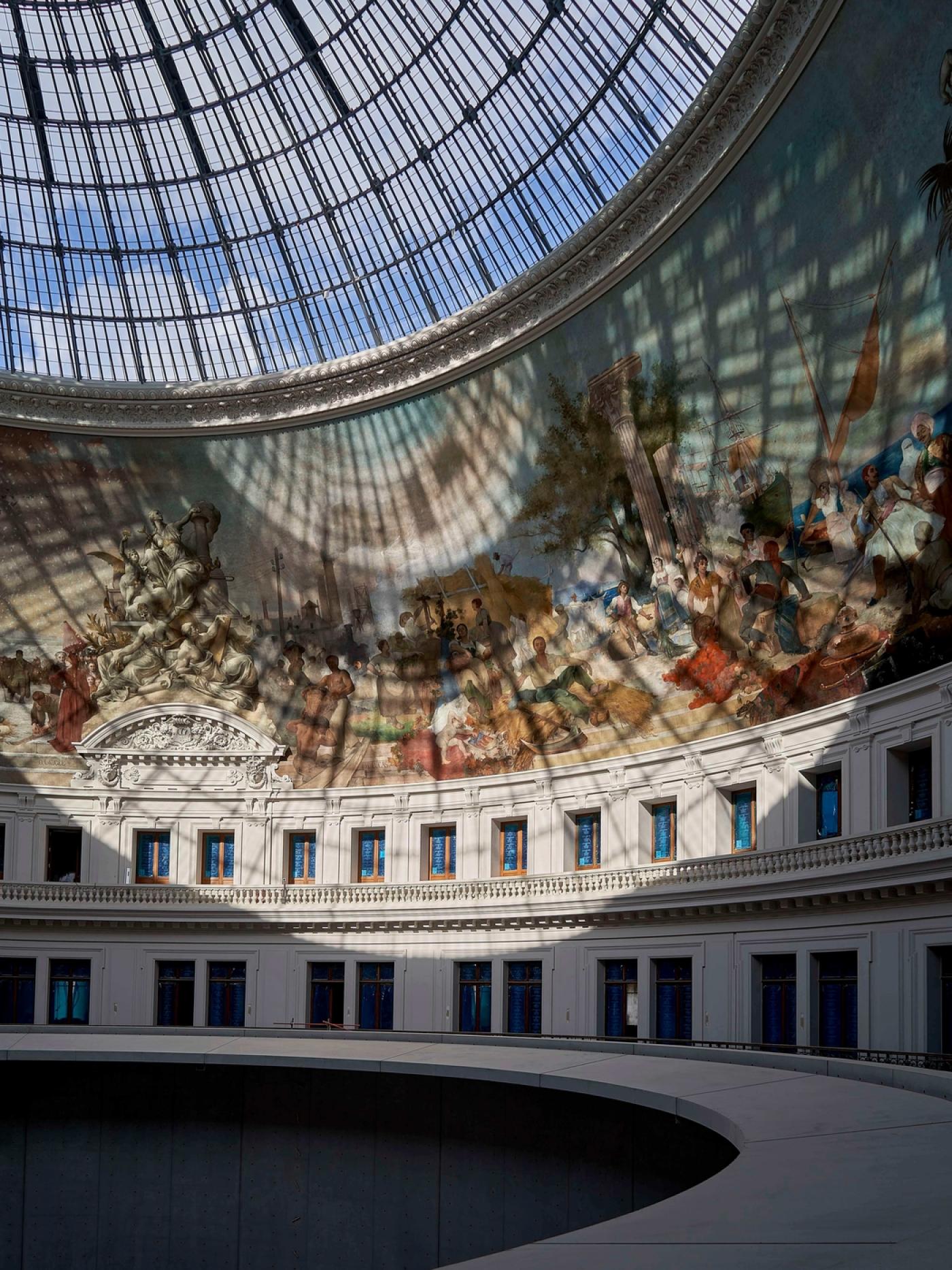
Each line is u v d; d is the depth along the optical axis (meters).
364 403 44.84
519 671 42.25
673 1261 8.12
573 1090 22.56
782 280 31.36
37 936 45.34
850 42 26.80
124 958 45.66
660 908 35.03
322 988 44.72
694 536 35.94
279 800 46.97
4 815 46.28
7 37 43.62
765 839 33.22
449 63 40.28
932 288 27.00
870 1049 28.05
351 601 47.00
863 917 29.17
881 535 29.44
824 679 31.44
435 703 44.88
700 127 31.33
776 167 30.41
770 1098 18.31
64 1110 31.62
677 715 36.81
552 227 41.31
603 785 39.12
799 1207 9.77
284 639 48.00
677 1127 22.34
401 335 47.41
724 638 35.12
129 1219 30.95
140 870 47.38
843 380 30.20
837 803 31.70
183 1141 31.09
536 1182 25.64
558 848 40.31
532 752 41.62
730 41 33.16
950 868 25.59
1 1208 31.20
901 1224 8.92
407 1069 26.62
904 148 26.73
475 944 41.41
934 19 24.72
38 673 47.72
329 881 45.72
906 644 28.56
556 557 40.91
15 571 47.88
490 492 42.72
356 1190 29.05
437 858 44.47
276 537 48.06
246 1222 30.20
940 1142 13.12
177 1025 45.44
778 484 32.84
